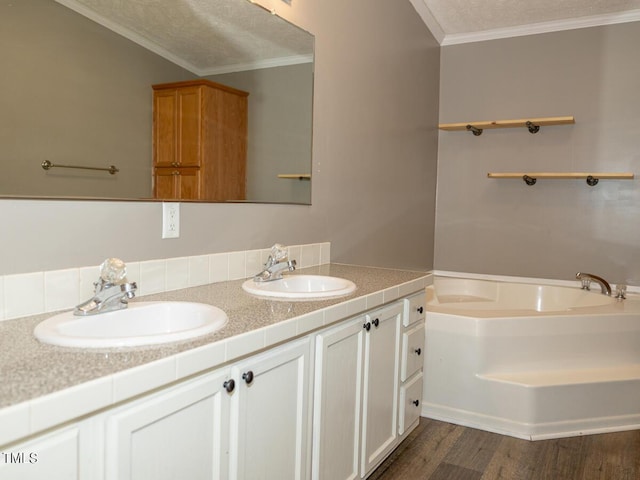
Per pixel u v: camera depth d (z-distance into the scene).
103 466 0.90
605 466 2.18
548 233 3.89
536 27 3.85
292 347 1.39
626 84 3.62
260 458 1.30
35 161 1.25
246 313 1.39
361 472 1.85
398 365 2.10
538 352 2.62
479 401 2.56
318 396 1.53
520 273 3.99
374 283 2.00
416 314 2.26
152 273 1.60
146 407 0.96
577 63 3.75
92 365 0.91
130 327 1.34
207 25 1.79
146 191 1.57
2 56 1.17
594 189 3.73
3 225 1.20
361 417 1.82
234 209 1.95
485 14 3.70
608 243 3.71
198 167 1.77
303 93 2.34
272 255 1.95
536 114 3.90
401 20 3.37
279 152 2.19
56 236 1.32
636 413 2.57
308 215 2.44
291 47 2.24
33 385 0.80
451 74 4.18
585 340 2.66
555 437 2.46
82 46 1.36
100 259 1.44
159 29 1.59
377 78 3.07
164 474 1.02
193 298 1.57
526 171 3.94
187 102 1.71
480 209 4.11
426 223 4.06
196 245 1.78
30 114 1.23
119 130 1.47
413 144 3.71
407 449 2.31
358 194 2.92
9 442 0.72
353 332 1.71
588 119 3.73
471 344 2.57
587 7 3.51
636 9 3.52
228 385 1.16
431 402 2.69
